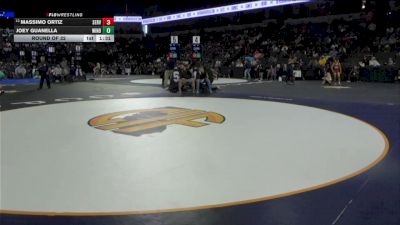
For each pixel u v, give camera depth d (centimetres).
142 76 3391
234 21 4328
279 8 3916
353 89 1752
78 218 330
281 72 2609
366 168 475
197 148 587
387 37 2730
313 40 3161
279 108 1070
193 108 1060
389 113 967
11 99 1348
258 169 473
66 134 703
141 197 379
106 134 700
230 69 3088
